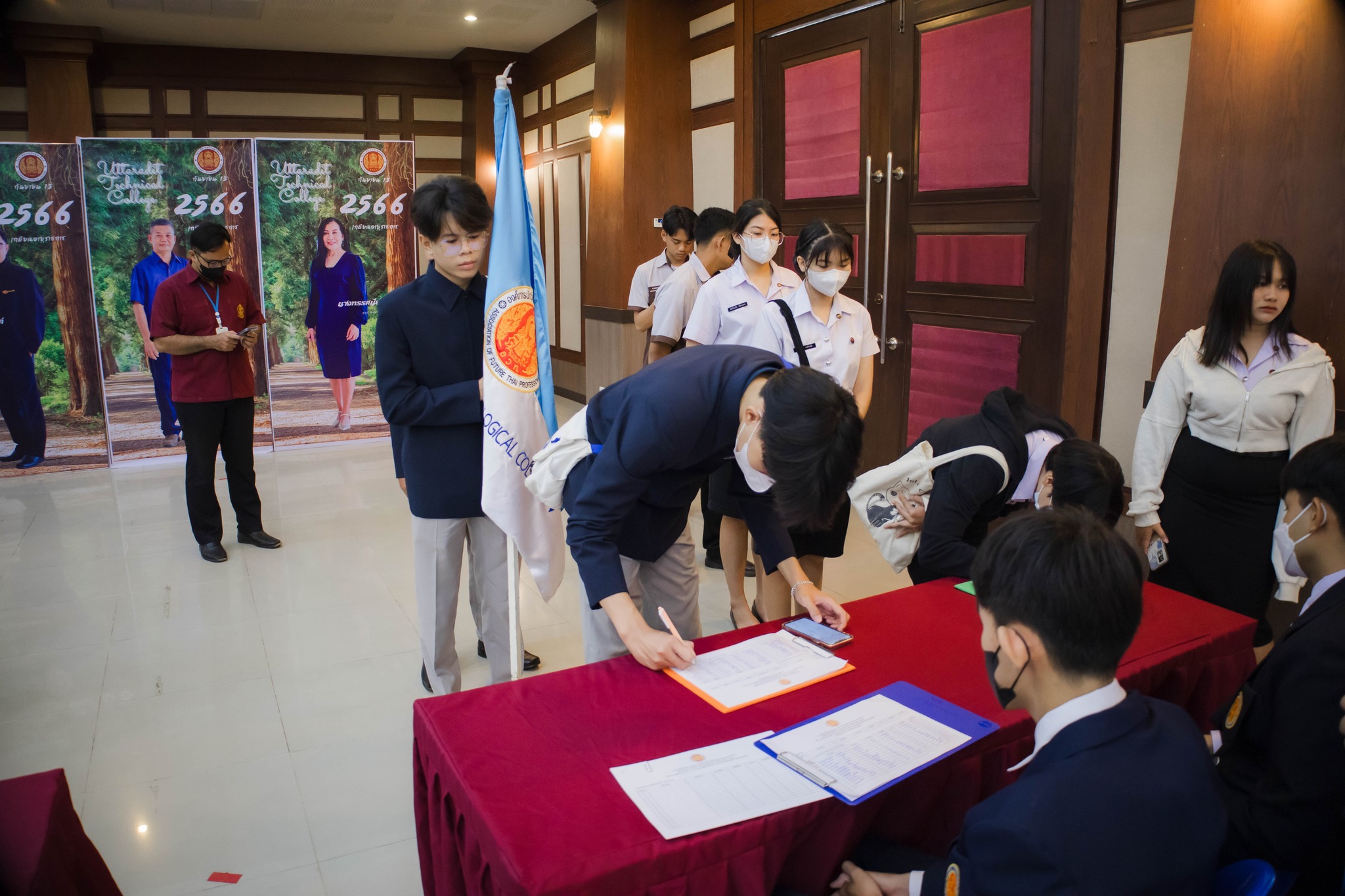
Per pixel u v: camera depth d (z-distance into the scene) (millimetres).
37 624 3357
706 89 6012
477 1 7016
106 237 5723
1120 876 920
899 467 2121
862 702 1447
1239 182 2652
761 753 1318
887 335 4551
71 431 5777
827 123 4793
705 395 1551
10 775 2365
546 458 1796
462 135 9391
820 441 1321
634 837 1132
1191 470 2529
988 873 973
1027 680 1040
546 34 8062
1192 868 946
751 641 1705
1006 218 3846
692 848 1120
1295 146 2518
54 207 5574
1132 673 1562
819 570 2750
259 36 8039
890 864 1321
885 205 4461
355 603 3555
